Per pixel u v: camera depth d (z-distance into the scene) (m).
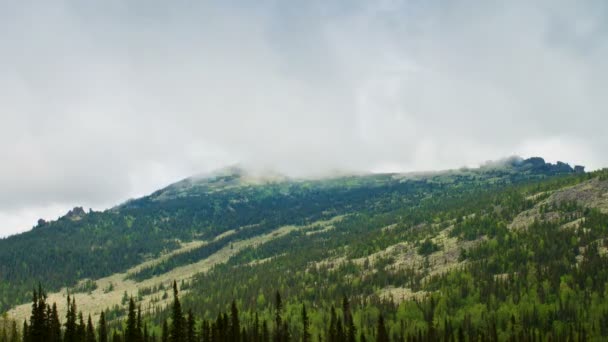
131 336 177.12
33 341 173.00
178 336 168.00
